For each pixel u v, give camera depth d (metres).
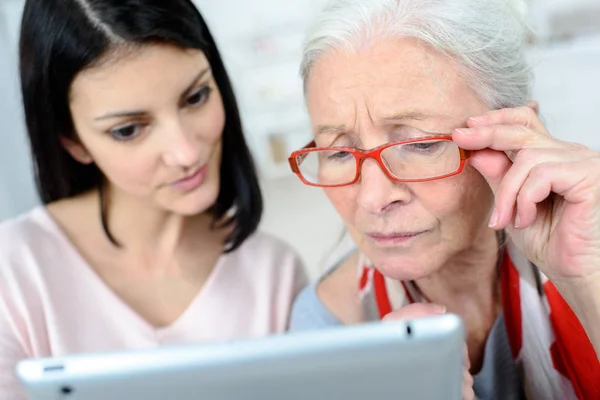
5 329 0.97
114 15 0.81
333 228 2.04
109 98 0.85
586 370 0.79
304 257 1.92
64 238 1.04
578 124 1.90
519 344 0.84
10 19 1.94
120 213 1.04
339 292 0.95
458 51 0.68
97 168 1.03
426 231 0.74
